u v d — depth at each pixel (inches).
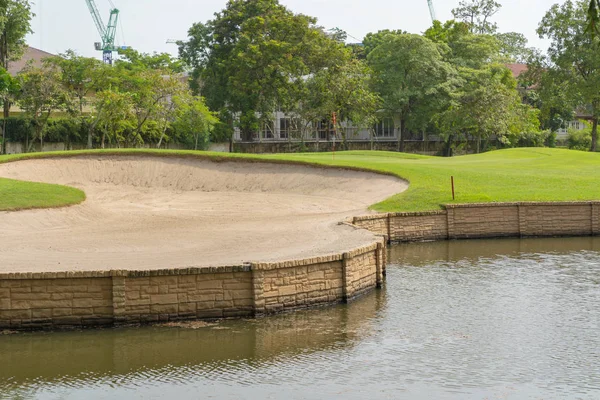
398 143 3341.5
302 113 2918.3
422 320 669.3
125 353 568.7
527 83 3371.1
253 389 500.7
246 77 2856.8
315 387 505.0
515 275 874.8
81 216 1175.6
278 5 3041.3
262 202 1438.2
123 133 2738.7
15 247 857.5
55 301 620.4
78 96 2568.9
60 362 548.7
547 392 500.4
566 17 3152.1
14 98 2388.0
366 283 778.8
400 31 3767.2
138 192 1588.3
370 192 1440.7
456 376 528.4
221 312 655.1
